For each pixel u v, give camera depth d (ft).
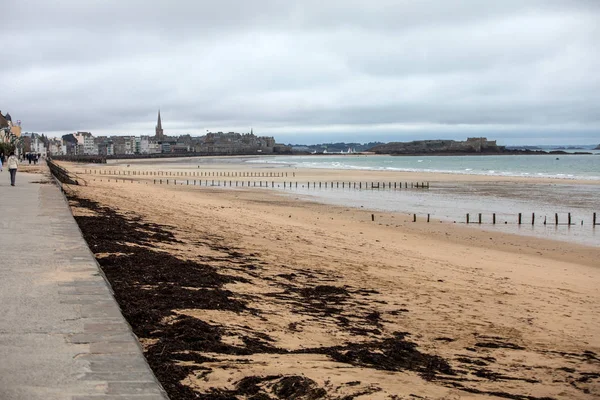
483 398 22.03
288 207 140.77
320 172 377.30
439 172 378.94
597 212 139.95
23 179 130.82
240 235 69.31
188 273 39.04
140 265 39.14
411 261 62.23
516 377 26.03
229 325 27.09
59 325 19.27
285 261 52.60
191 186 225.15
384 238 87.30
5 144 311.06
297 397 18.80
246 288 37.78
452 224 114.42
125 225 61.87
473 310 39.68
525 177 307.58
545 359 29.58
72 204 82.43
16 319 19.94
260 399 18.07
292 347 25.53
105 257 40.47
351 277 47.78
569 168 466.29
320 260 55.62
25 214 56.39
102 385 14.03
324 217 118.42
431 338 31.40
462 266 62.49
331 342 27.53
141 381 14.34
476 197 182.29
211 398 17.46
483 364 27.61
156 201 117.70
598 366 29.12
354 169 442.50
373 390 20.49
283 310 33.01
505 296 46.24
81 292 24.30
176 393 17.47
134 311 26.07
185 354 21.34
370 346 27.66
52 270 29.07
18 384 14.03
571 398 23.88
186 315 27.04
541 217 129.08
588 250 86.28
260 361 22.07
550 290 51.55
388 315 35.68
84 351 16.61
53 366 15.34
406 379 22.93
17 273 28.19
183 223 76.07
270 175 333.83
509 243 91.50
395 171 397.60
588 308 44.27
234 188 218.38
